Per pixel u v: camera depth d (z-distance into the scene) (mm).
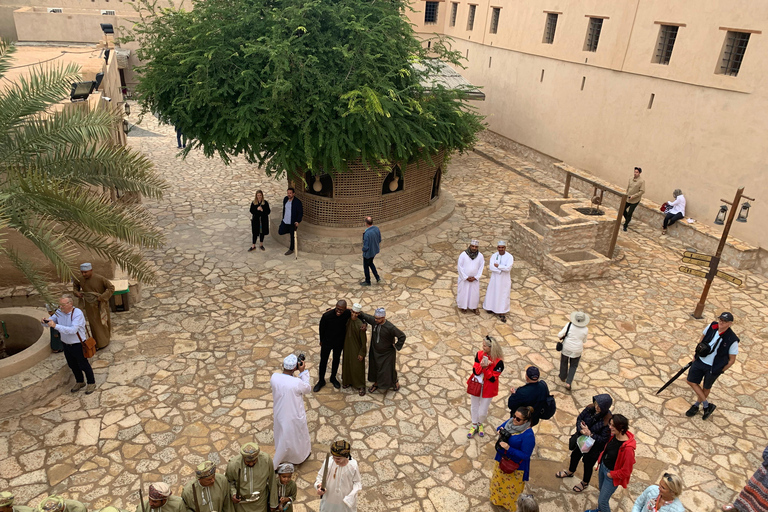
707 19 12469
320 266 12062
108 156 7375
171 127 23859
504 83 20703
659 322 10242
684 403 8141
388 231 13422
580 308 10672
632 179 14016
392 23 12109
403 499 6387
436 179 15250
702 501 6453
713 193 12977
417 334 9633
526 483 6641
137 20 26578
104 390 7977
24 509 4988
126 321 9727
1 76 7512
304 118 11062
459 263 10141
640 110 14625
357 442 7215
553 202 13148
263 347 9141
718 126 12609
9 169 6828
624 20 14672
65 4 27578
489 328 9898
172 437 7176
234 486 5281
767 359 9266
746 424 7758
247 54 10492
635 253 13133
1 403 7246
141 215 8109
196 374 8422
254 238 12562
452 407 7926
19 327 8656
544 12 17859
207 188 16672
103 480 6480
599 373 8750
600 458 5969
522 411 5691
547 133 18453
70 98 9484
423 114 12273
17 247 9367
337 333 7762
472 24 23359
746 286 11688
